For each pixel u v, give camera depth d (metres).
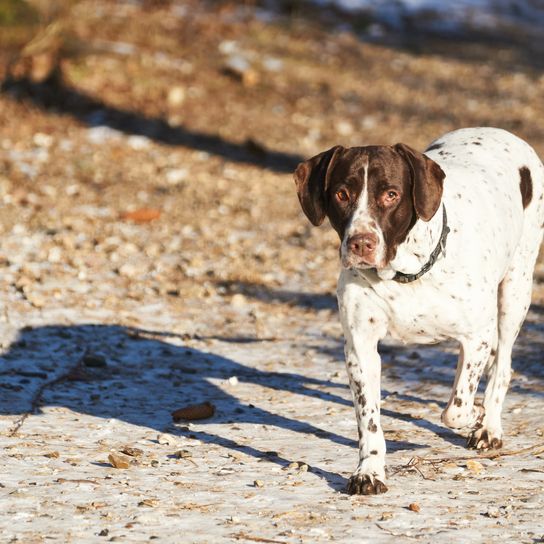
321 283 15.57
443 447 9.10
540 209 9.88
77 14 30.55
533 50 38.34
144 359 12.02
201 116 25.80
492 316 8.44
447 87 31.59
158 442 9.17
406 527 7.05
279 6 37.72
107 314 13.64
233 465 8.53
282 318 13.90
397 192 7.75
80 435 9.30
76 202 19.16
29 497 7.55
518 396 10.55
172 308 14.10
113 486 7.88
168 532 6.89
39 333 12.64
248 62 30.50
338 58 33.22
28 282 14.45
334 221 7.96
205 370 11.66
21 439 9.09
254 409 10.30
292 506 7.50
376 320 8.20
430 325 8.30
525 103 30.34
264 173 22.28
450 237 8.20
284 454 8.86
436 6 42.88
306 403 10.52
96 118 24.50
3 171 20.50
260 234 18.11
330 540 6.77
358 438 8.90
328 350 12.50
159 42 30.55
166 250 16.80
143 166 21.80
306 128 26.08
